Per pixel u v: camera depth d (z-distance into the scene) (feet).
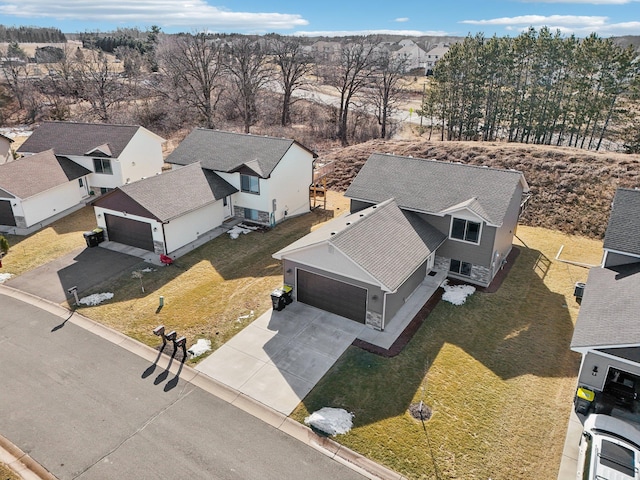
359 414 48.11
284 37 228.02
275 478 41.04
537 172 114.52
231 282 75.05
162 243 83.25
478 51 173.99
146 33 395.34
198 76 186.19
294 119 223.30
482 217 69.87
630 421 46.37
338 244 60.90
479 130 187.73
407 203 77.30
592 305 55.16
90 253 84.84
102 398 50.11
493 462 42.78
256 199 97.76
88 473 41.37
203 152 105.19
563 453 43.75
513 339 61.11
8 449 43.75
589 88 158.61
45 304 68.28
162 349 58.23
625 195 66.33
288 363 55.83
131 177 113.70
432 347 59.16
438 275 77.15
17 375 53.47
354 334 61.57
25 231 94.17
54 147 112.68
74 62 260.01
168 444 44.42
